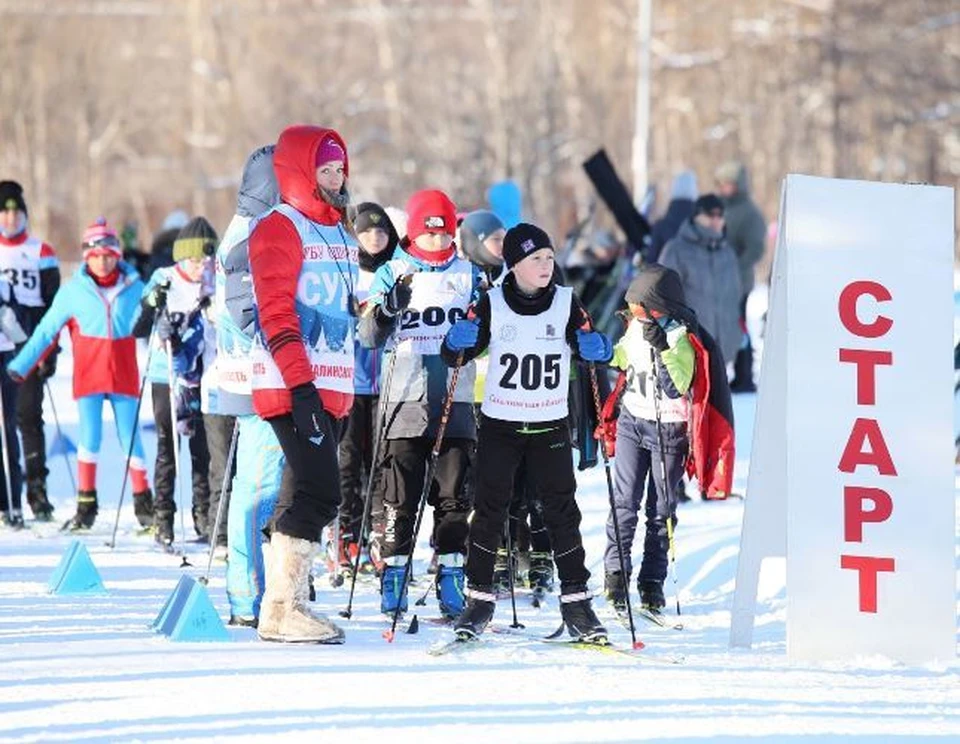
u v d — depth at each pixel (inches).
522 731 658.8
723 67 7273.6
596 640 875.4
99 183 7677.2
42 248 1475.1
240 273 889.5
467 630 855.1
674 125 7490.2
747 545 906.7
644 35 5241.1
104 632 895.1
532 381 874.1
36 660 800.3
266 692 724.7
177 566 1189.1
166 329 1280.8
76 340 1391.5
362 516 1115.9
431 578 1144.2
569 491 884.0
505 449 873.5
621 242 2314.2
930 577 866.8
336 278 883.4
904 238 889.5
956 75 6786.4
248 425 914.1
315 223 880.3
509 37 6929.1
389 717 679.7
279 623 869.8
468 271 986.1
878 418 875.4
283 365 853.2
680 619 1011.9
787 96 6993.1
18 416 1449.3
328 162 881.5
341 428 1018.1
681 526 1318.9
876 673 820.6
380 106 7721.5
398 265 978.1
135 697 713.0
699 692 742.5
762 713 700.0
